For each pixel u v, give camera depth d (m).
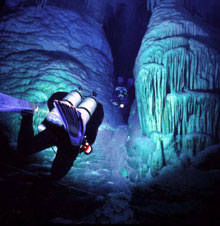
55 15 5.48
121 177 3.67
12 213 1.98
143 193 2.76
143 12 8.41
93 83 5.07
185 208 2.33
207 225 2.08
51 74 4.29
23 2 5.52
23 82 4.12
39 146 2.35
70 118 2.35
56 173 2.55
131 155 3.85
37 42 4.85
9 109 2.18
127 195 2.94
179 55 3.31
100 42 6.30
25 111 2.36
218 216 2.14
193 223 2.13
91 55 5.69
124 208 2.50
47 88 4.14
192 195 2.46
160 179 2.85
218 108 3.02
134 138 3.97
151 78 3.44
